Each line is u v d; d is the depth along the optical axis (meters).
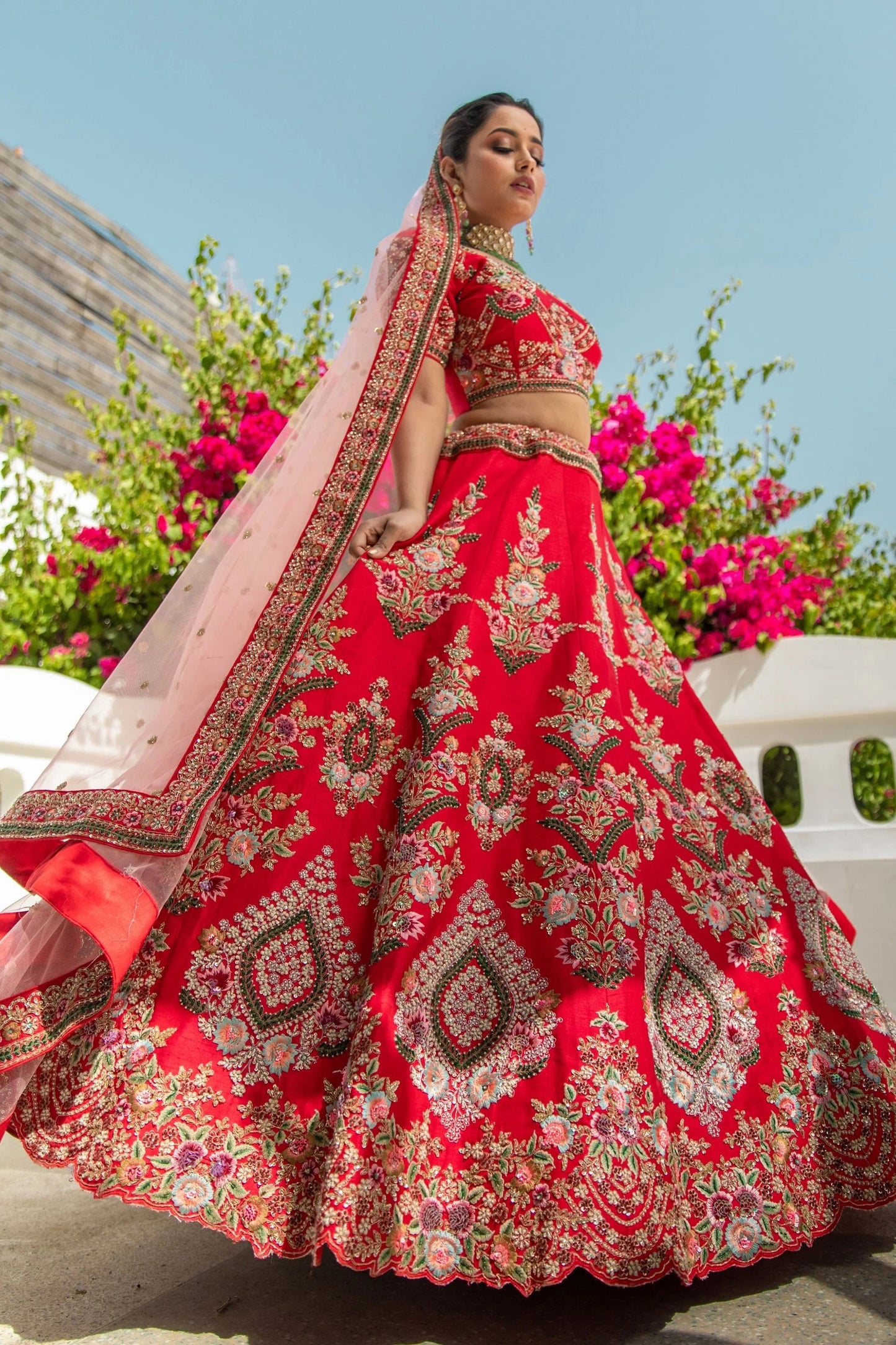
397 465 1.82
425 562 1.68
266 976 1.36
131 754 1.54
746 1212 1.32
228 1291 1.33
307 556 1.67
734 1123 1.38
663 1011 1.42
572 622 1.63
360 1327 1.22
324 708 1.54
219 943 1.37
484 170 2.08
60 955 1.40
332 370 1.88
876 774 4.53
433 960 1.33
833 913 1.89
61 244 6.47
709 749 1.78
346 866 1.44
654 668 1.81
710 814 1.69
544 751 1.51
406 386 1.83
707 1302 1.28
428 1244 1.16
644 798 1.57
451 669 1.54
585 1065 1.26
